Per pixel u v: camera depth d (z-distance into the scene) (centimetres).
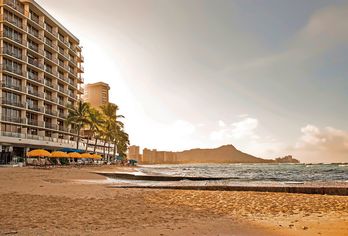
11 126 6047
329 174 6222
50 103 7394
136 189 1995
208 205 1309
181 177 3462
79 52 9262
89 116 7519
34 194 1584
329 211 1155
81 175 3338
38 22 7012
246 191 1948
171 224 902
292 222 936
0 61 5941
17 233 766
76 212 1088
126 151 11950
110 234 770
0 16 5950
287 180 3791
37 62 6956
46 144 6581
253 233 789
